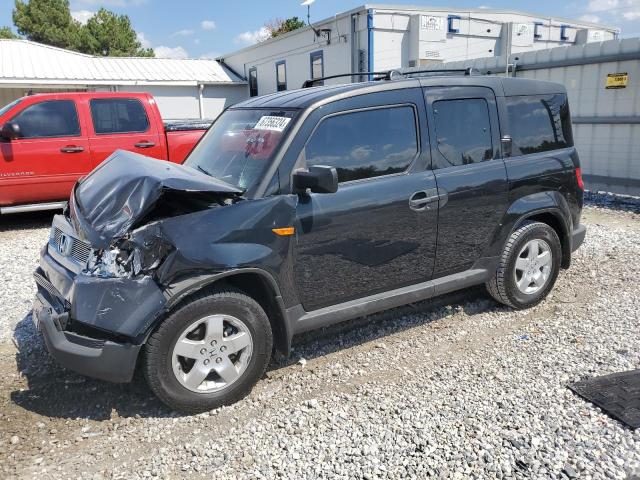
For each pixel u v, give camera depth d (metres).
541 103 4.83
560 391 3.48
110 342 3.15
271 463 2.90
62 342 3.22
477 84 4.46
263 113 4.06
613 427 3.08
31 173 8.34
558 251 4.91
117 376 3.18
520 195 4.59
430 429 3.13
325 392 3.61
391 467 2.83
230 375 3.44
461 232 4.32
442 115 4.24
